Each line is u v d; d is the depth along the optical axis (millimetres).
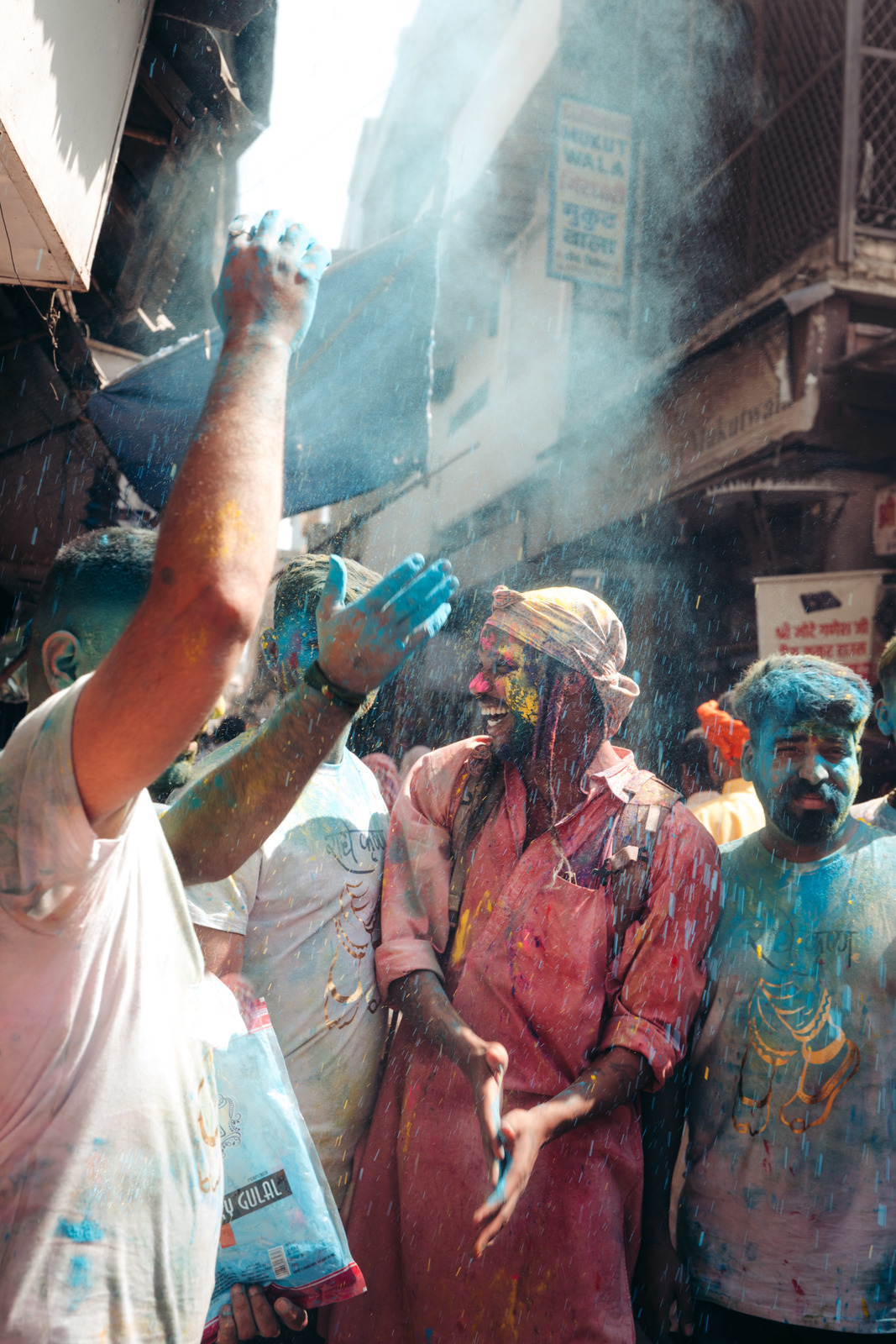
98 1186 985
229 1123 1401
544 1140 1516
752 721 1898
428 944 1832
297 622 1815
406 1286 1721
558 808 1807
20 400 4414
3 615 4648
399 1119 1800
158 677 834
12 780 910
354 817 1891
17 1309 940
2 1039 970
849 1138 1714
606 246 8430
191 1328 1072
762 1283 1705
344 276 4969
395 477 5883
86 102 2822
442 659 8055
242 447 902
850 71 6305
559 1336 1597
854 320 6430
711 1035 1838
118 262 5125
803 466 6754
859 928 1786
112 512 4898
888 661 2164
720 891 1806
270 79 6059
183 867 1259
